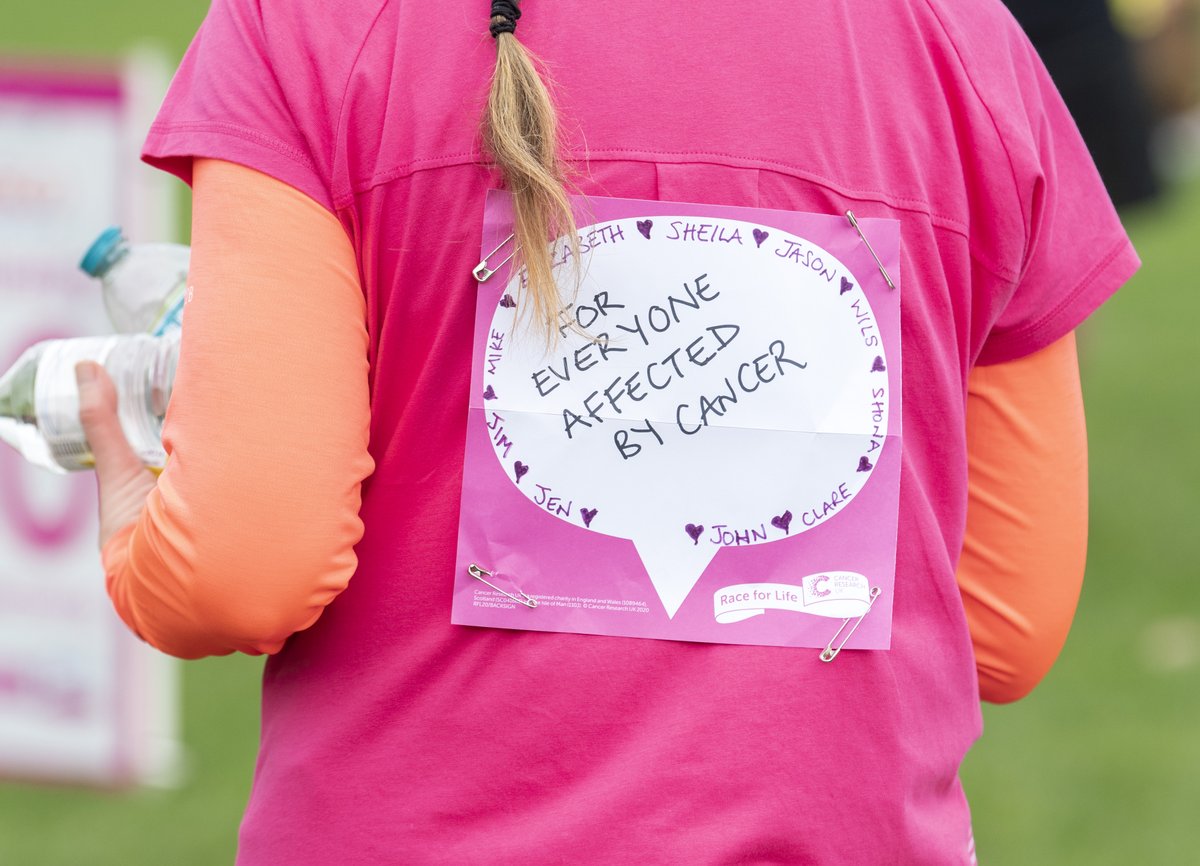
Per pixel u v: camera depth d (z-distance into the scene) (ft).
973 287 8.05
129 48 77.25
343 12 7.52
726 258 7.52
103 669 20.85
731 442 7.60
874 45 7.78
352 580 7.75
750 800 7.34
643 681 7.48
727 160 7.48
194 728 23.08
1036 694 23.30
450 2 7.50
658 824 7.25
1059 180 8.45
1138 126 27.91
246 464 7.06
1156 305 46.75
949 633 8.07
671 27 7.52
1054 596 8.99
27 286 19.60
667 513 7.60
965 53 7.94
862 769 7.59
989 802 20.04
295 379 7.16
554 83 7.43
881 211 7.66
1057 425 8.72
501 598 7.53
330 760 7.66
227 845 19.44
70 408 9.36
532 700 7.46
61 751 21.08
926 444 7.97
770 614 7.59
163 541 7.21
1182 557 27.84
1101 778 20.66
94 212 19.35
